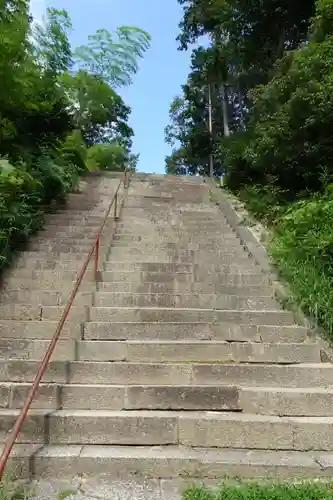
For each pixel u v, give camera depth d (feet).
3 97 24.80
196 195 35.40
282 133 25.86
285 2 36.55
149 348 13.50
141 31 49.96
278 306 16.85
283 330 14.78
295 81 26.58
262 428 10.54
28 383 11.93
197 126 69.77
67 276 18.52
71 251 21.66
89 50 49.01
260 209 27.04
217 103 66.13
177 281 18.57
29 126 30.45
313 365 13.05
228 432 10.52
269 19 38.86
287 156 25.96
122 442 10.44
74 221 26.25
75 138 37.24
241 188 32.58
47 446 10.22
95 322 14.89
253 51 41.93
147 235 24.66
